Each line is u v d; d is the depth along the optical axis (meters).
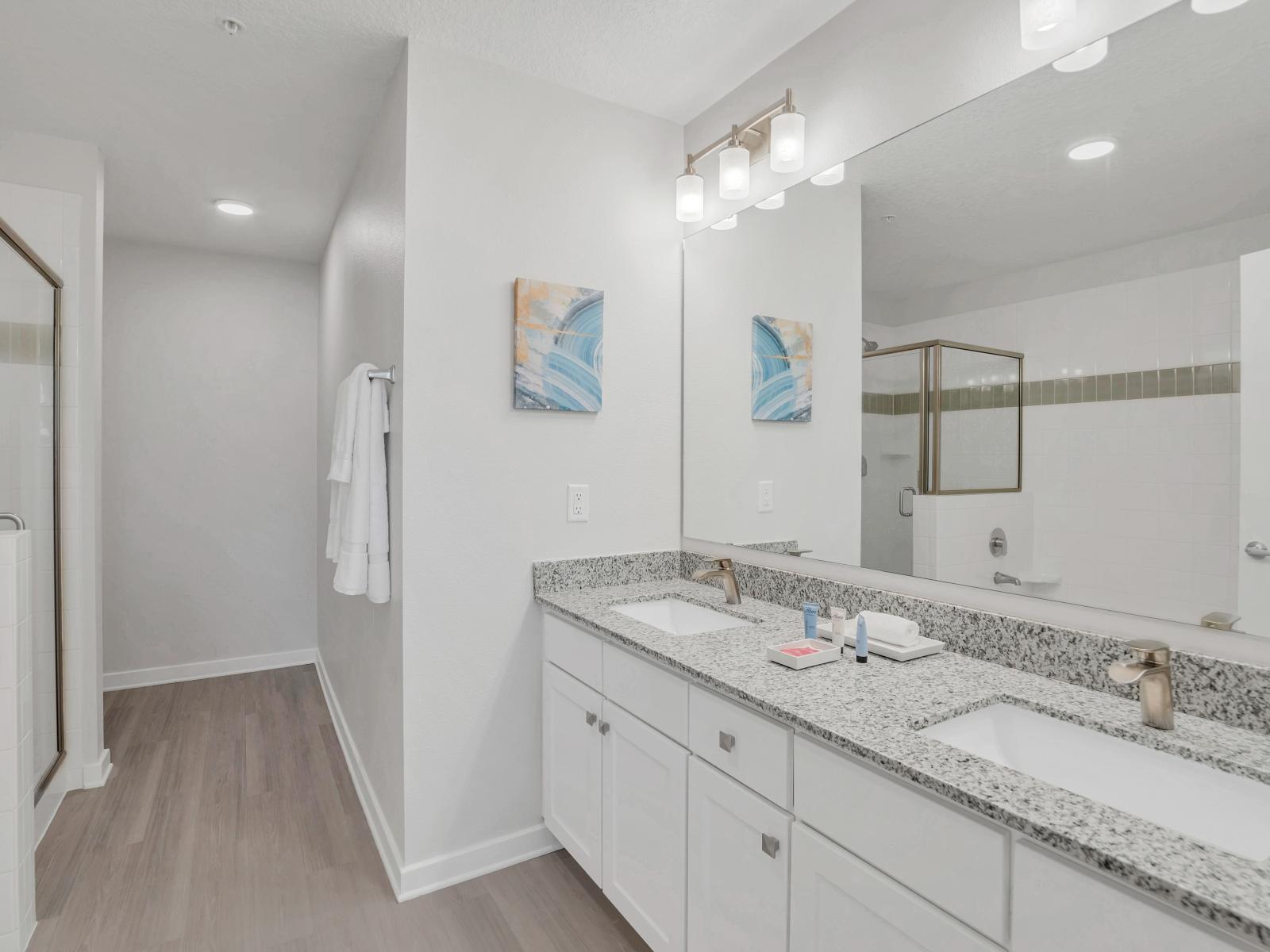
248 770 2.75
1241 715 1.09
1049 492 1.36
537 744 2.16
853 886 1.05
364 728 2.52
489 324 2.04
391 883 2.00
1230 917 0.65
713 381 2.26
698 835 1.41
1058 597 1.35
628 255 2.29
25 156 2.48
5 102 2.27
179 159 2.69
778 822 1.20
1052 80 1.36
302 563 4.18
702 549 2.33
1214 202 1.13
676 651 1.51
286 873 2.05
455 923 1.83
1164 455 1.20
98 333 2.61
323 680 3.76
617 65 2.06
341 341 3.08
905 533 1.66
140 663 3.77
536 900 1.93
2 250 2.04
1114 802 1.07
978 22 1.49
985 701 1.22
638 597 2.09
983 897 0.88
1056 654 1.33
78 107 2.30
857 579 1.79
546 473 2.14
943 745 1.01
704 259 2.30
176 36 1.90
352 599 2.80
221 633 3.97
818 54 1.88
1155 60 1.21
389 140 2.12
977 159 1.49
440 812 2.00
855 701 1.20
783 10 1.80
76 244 2.54
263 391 4.04
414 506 1.94
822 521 1.89
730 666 1.41
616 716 1.71
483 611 2.05
